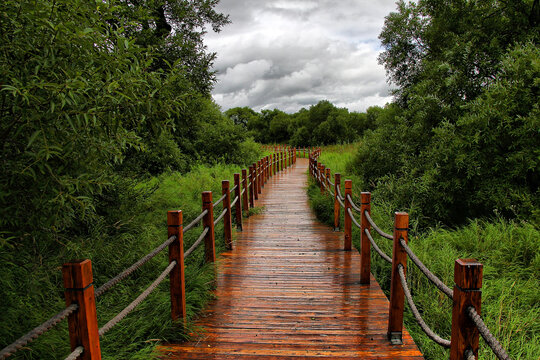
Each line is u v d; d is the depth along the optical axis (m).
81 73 2.47
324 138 44.41
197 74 10.62
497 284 4.20
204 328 3.33
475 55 8.48
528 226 5.49
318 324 3.38
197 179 10.53
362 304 3.82
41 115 2.32
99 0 2.56
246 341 3.10
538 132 6.39
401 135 9.59
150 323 3.20
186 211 6.97
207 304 3.86
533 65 6.46
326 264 5.11
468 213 7.55
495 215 6.98
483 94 7.32
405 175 8.31
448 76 8.72
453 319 1.83
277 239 6.45
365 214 4.26
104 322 3.24
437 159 7.48
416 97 9.05
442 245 5.45
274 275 4.70
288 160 24.53
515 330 3.38
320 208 8.16
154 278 4.41
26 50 2.33
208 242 4.50
